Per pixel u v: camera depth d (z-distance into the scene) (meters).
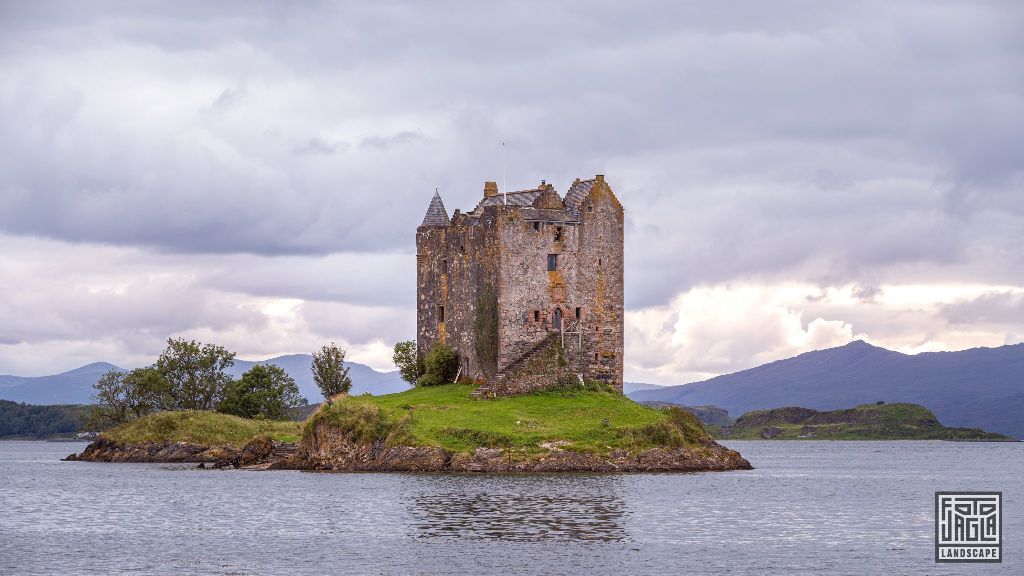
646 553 72.50
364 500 95.25
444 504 92.06
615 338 144.62
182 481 117.62
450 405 130.62
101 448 164.38
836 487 116.00
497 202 143.12
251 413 178.38
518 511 88.31
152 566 69.56
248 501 97.25
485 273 140.50
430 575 66.44
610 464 117.69
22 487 114.50
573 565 68.88
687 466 123.75
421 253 153.38
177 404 181.00
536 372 137.00
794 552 73.50
